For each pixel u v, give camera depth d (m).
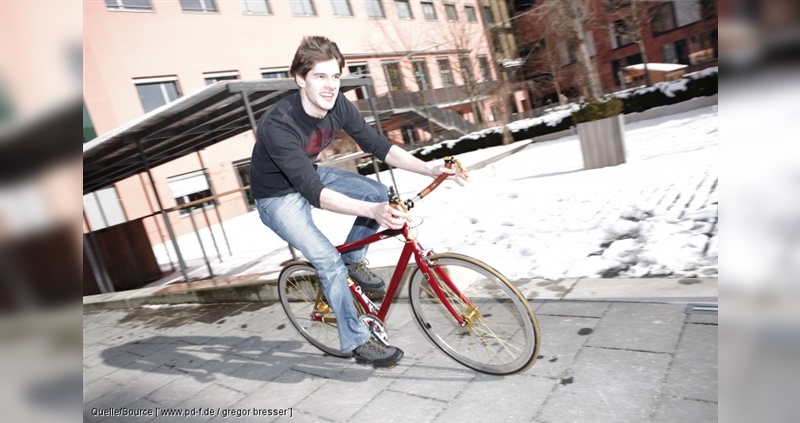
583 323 2.52
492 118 28.22
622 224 4.09
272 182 2.45
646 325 2.35
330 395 2.47
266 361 3.08
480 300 2.63
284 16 20.20
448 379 2.33
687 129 10.05
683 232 3.60
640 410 1.79
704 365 1.95
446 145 20.09
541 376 2.16
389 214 2.07
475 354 2.45
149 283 7.39
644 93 15.49
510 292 2.06
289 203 2.47
